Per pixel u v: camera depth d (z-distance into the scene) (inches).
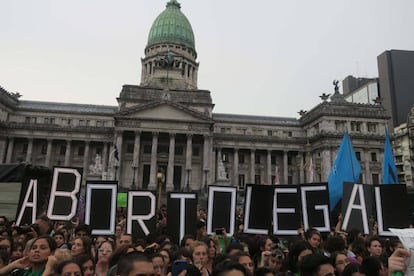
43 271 403.2
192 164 4097.0
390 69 6717.5
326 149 4015.8
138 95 4126.5
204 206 3176.7
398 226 632.4
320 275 318.0
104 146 4151.1
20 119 4237.2
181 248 491.5
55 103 4480.8
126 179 3954.2
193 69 5438.0
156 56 5103.3
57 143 4217.5
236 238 665.0
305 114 4618.6
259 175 4411.9
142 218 679.7
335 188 1002.7
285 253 611.8
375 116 4185.5
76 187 689.6
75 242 480.1
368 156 4087.1
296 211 665.6
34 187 703.7
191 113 3865.7
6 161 3981.3
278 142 4347.9
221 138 4269.2
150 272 254.7
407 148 5187.0
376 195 660.7
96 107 4537.4
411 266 294.2
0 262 419.8
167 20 5393.7
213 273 263.3
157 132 3823.8
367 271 343.0
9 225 682.8
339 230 721.0
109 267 489.4
